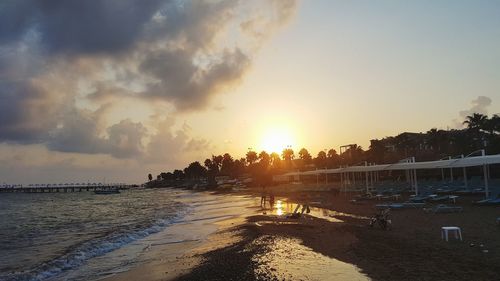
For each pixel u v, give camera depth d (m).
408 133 124.81
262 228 27.41
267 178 131.62
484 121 90.81
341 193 60.00
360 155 132.75
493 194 36.84
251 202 64.31
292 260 16.41
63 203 107.38
